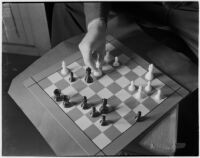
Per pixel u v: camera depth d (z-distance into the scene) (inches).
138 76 52.7
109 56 55.4
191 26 61.3
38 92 50.5
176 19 63.0
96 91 50.4
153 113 47.3
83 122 46.2
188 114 56.8
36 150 58.7
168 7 63.9
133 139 44.1
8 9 67.2
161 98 49.4
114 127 45.5
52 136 45.6
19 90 51.7
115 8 70.0
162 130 45.5
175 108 48.4
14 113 63.0
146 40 58.9
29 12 66.7
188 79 52.5
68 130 45.3
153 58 55.9
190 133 57.4
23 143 59.5
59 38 71.5
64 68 52.9
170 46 64.2
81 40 59.1
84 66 54.4
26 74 53.9
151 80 52.0
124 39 59.0
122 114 47.2
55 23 72.1
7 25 70.6
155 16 67.4
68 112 47.6
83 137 44.3
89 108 48.1
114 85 51.3
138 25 62.0
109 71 53.5
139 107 48.1
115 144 43.4
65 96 48.1
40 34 71.3
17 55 75.8
